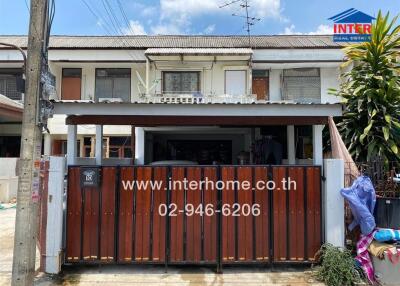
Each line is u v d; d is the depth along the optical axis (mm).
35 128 4504
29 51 4516
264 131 8914
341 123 7227
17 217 4426
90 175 5332
